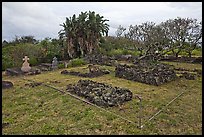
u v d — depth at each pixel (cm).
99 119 920
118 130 819
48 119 944
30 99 1242
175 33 3019
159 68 1831
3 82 1581
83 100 1160
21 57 2647
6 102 1198
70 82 1644
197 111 1015
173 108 1049
